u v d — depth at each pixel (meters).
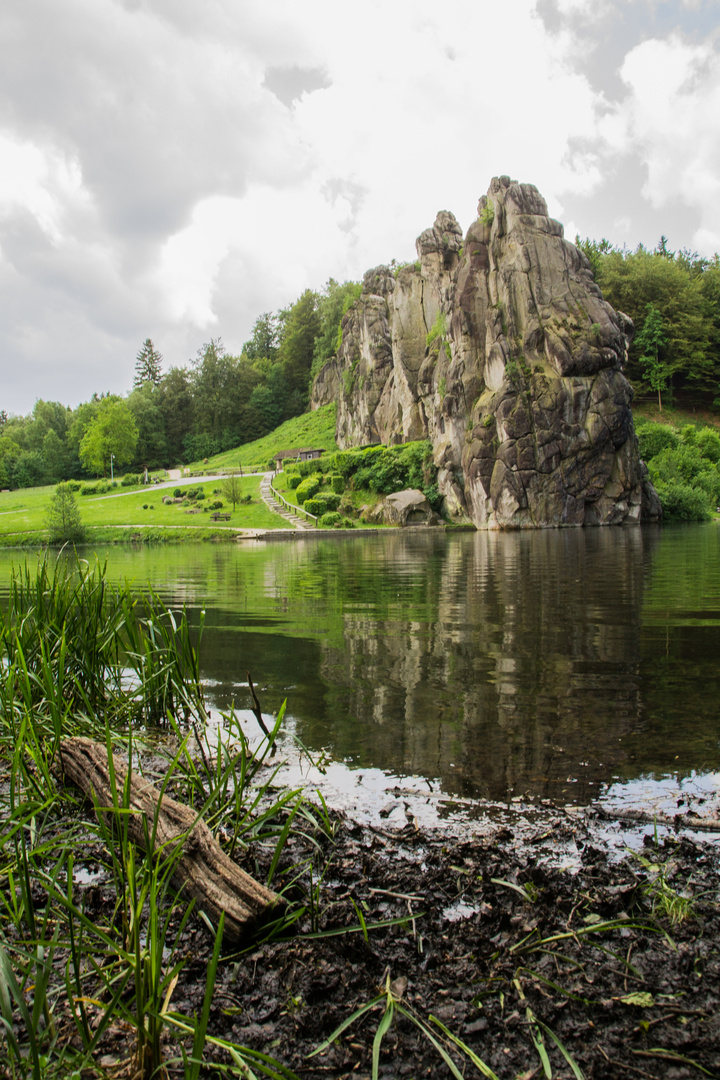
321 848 2.61
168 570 18.59
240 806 2.76
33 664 4.19
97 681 4.42
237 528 46.44
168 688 4.38
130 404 100.69
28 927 2.15
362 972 1.92
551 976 1.88
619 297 76.00
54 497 46.16
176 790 3.23
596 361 39.19
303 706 4.61
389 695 4.84
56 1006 1.83
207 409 101.62
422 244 55.53
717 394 73.00
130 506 59.66
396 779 3.29
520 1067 1.57
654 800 2.97
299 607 9.92
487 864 2.46
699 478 46.81
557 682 5.10
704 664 5.62
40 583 4.31
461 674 5.44
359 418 68.62
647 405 74.06
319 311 105.75
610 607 9.04
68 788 3.23
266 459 81.62
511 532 36.75
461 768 3.40
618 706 4.43
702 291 80.19
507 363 40.47
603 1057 1.60
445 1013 1.75
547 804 2.96
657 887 2.29
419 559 19.58
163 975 1.86
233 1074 1.55
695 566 14.67
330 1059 1.62
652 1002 1.78
